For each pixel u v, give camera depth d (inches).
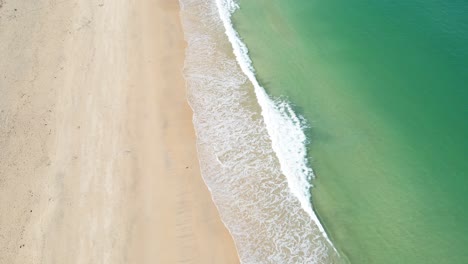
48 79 1028.5
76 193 826.8
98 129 929.5
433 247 762.2
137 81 1026.7
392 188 840.9
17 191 833.5
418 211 808.3
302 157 889.5
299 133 931.3
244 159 884.6
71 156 884.0
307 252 749.3
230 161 880.3
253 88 1021.2
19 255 749.9
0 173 859.4
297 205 812.0
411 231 782.5
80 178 848.3
